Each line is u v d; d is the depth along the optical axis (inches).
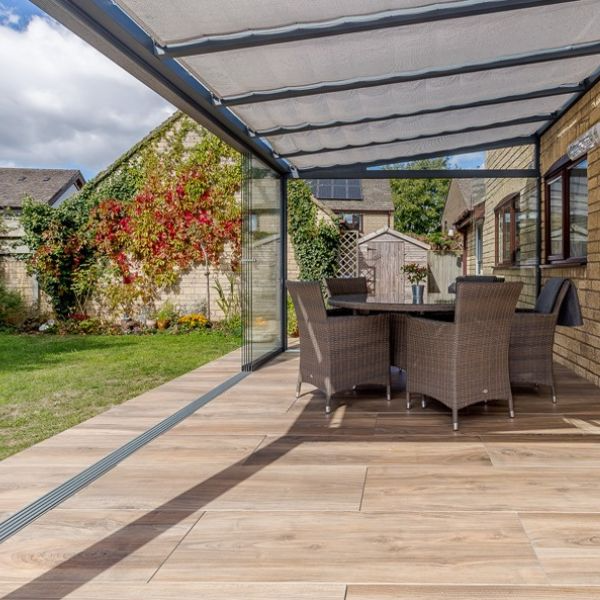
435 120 184.9
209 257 394.9
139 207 395.2
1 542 73.0
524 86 160.1
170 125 394.3
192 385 180.2
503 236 289.1
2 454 118.8
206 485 91.5
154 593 60.8
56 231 384.5
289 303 324.2
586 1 107.8
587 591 59.6
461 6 101.4
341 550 69.2
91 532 75.4
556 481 90.5
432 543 70.5
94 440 119.3
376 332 149.9
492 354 128.6
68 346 304.7
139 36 100.6
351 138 197.5
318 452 107.9
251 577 63.6
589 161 167.6
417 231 1000.2
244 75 127.5
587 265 171.9
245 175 200.2
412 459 102.7
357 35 111.1
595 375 167.3
